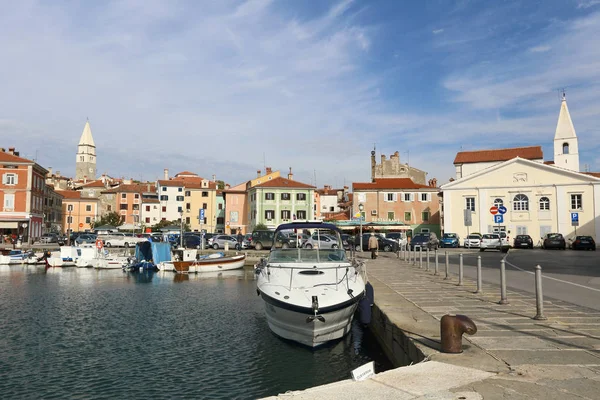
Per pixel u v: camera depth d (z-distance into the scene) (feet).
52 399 31.35
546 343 24.84
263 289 40.16
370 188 229.66
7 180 206.28
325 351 39.22
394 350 31.53
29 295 76.23
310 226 49.60
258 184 258.98
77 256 129.80
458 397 16.93
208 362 38.65
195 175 388.37
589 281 55.26
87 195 342.03
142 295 76.02
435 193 225.35
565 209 165.58
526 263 85.92
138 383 34.12
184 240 158.61
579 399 16.55
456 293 45.78
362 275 47.93
